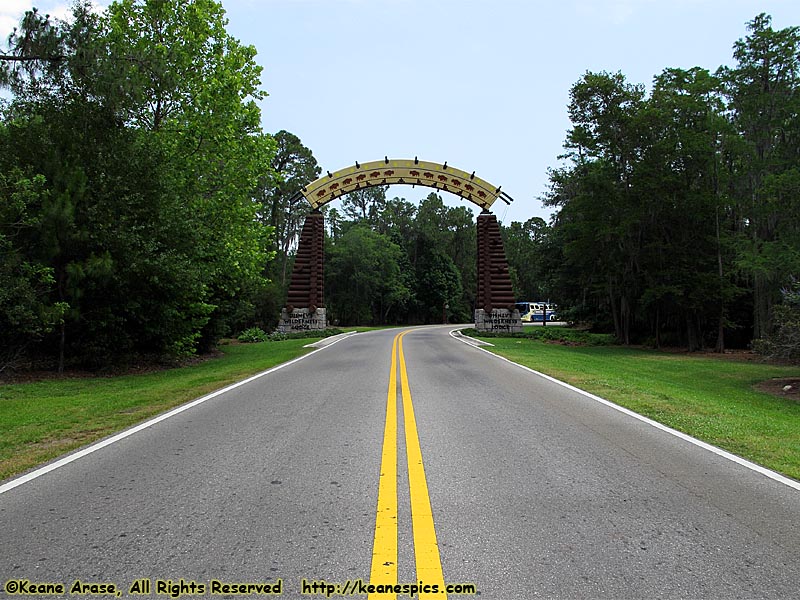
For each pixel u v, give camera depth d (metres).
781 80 27.72
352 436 7.22
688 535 4.05
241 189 23.06
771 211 21.42
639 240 32.31
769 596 3.21
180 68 20.67
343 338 34.09
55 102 15.92
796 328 17.31
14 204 14.45
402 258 90.50
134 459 6.23
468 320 100.06
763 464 5.95
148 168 17.45
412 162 39.47
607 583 3.35
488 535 4.04
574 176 39.44
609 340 36.84
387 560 3.64
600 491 5.03
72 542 3.97
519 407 9.40
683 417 8.49
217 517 4.42
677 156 29.94
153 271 16.95
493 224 39.81
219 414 8.97
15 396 12.51
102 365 17.92
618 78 32.81
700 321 32.31
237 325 46.59
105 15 20.22
